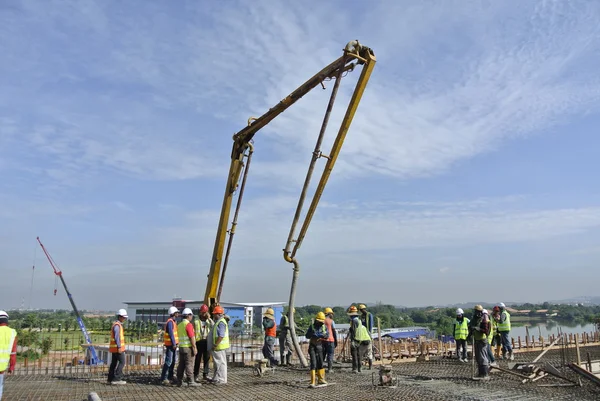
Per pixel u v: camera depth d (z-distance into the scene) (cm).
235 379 1309
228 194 1527
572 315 10350
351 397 1009
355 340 1438
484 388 1109
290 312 1416
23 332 3009
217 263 1528
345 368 1530
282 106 1362
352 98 1220
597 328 2458
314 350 1167
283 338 1630
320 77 1262
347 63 1227
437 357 1814
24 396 1046
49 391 1112
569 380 1156
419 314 9819
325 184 1312
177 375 1193
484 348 1233
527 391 1062
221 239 1531
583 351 1930
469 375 1322
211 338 1230
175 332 1248
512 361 1605
